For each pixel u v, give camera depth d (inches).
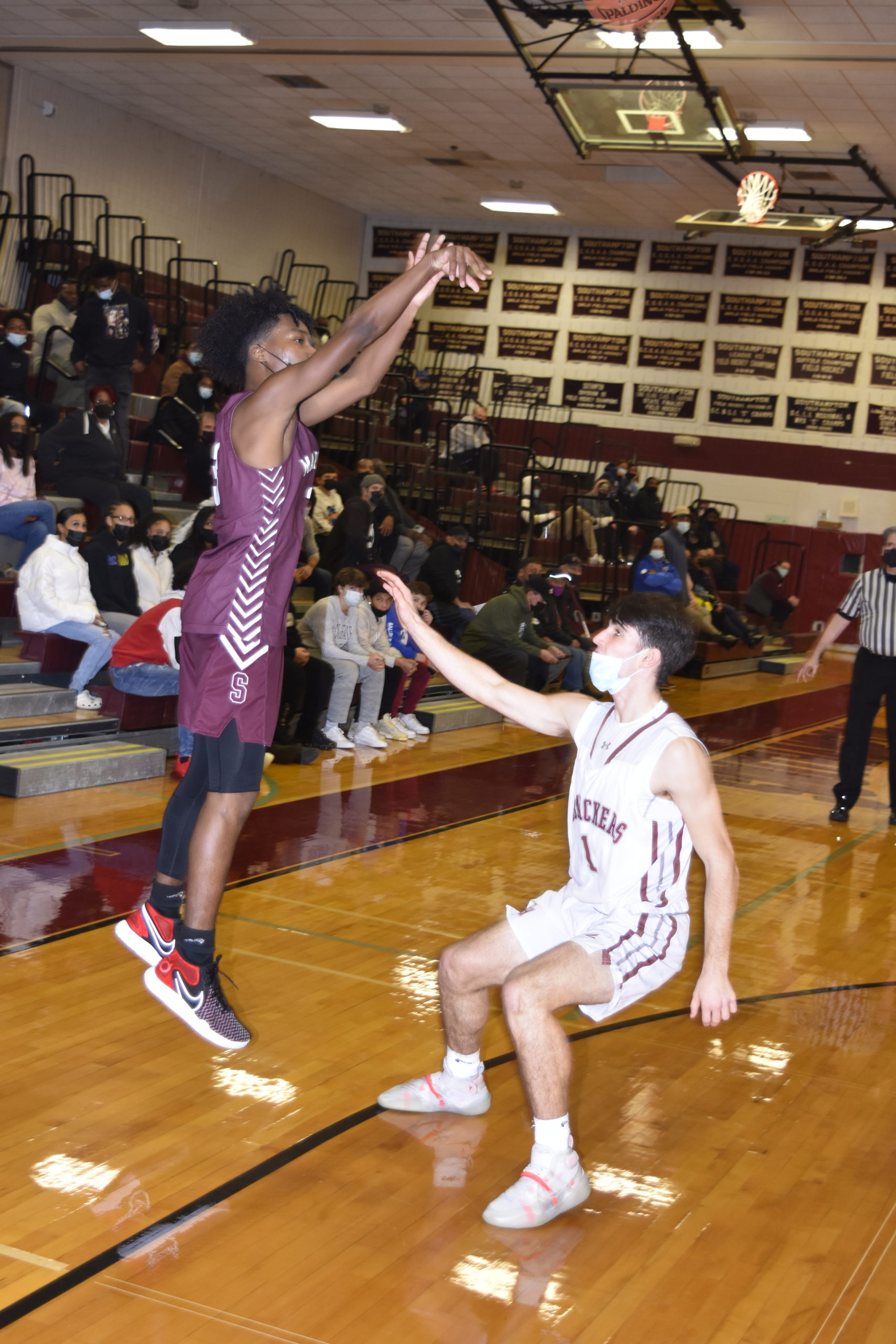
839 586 797.9
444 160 692.7
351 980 179.3
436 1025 164.7
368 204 818.2
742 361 802.2
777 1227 120.1
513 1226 114.8
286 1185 120.0
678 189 692.7
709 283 804.0
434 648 131.8
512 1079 150.5
